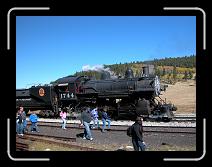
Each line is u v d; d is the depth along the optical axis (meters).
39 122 30.33
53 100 35.66
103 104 32.81
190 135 18.62
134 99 30.73
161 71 175.25
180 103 55.59
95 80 33.81
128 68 32.66
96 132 21.91
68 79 34.94
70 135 20.77
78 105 34.06
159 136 18.88
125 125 24.86
